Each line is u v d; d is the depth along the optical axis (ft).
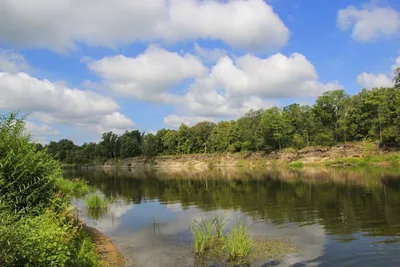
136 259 38.32
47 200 37.04
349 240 42.04
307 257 36.37
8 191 31.35
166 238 47.80
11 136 35.06
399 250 37.27
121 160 443.32
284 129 293.23
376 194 79.15
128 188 124.98
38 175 35.81
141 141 475.72
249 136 307.58
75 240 37.55
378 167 181.06
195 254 38.99
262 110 323.57
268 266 34.04
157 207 76.84
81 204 80.38
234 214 63.62
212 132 373.40
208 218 61.00
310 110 299.38
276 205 71.46
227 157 319.88
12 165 33.42
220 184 127.24
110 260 37.52
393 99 232.53
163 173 232.94
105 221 61.26
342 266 33.45
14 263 21.30
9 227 21.58
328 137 257.55
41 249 23.44
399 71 245.65
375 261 34.30
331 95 289.94
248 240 39.81
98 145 476.54
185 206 77.05
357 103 263.90
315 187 99.96
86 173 267.39
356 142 244.42
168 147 415.44
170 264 36.14
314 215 58.75
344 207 64.85
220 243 42.32
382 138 225.35
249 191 99.40
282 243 41.81
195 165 337.11
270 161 273.75
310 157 251.60
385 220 52.21
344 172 156.56
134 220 61.82
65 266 25.85
